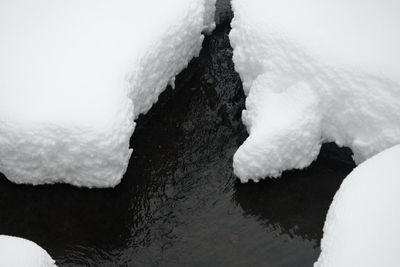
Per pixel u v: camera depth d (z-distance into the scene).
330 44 6.16
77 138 5.92
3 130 5.96
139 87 6.25
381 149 6.00
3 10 6.52
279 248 5.93
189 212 6.08
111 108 5.98
